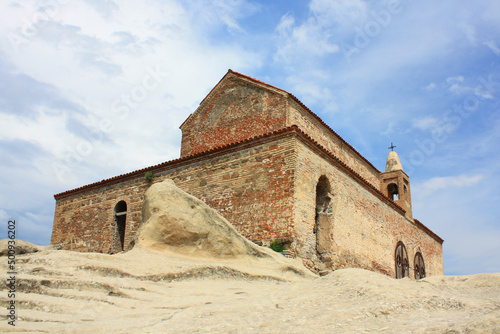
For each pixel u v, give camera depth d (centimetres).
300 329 696
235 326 743
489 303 750
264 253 1612
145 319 835
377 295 840
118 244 2675
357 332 651
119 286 1047
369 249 2559
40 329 758
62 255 1194
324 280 1072
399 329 641
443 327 610
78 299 946
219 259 1544
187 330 738
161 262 1343
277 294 1000
